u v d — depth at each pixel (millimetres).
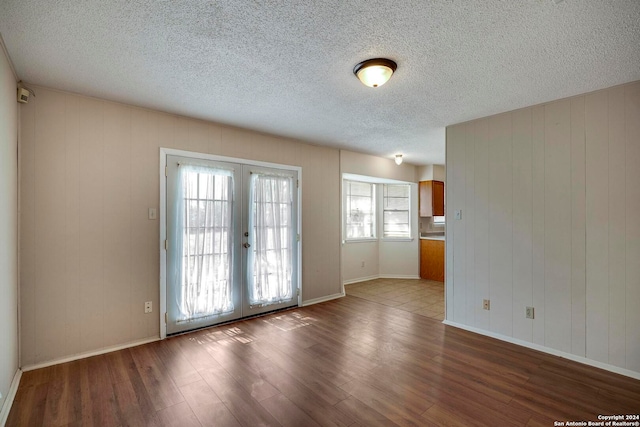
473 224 3402
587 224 2656
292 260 4273
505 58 2098
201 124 3443
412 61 2146
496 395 2145
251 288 3842
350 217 6117
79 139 2713
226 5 1582
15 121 2309
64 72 2314
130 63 2191
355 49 2004
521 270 3041
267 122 3523
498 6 1571
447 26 1750
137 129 3020
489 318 3262
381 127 3727
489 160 3283
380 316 3918
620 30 1762
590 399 2104
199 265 3387
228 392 2164
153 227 3100
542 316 2898
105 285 2828
